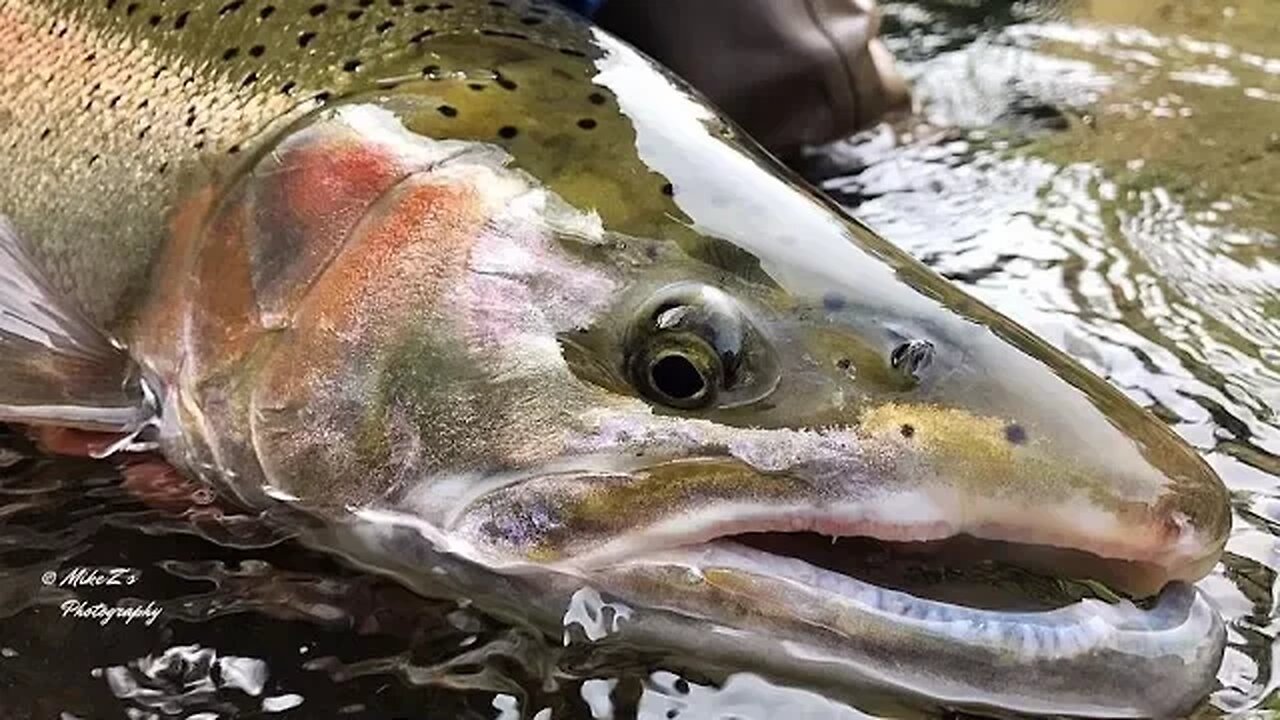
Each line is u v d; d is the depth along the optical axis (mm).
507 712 215
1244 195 406
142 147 281
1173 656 213
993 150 430
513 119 262
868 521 220
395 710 216
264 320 259
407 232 252
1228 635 229
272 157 266
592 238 245
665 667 223
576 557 230
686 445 227
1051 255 365
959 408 223
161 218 275
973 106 463
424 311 247
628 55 284
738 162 260
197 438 265
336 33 279
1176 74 493
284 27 281
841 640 218
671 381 231
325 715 215
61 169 291
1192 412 297
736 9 401
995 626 214
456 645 228
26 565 244
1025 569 223
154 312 274
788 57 405
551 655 226
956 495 217
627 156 257
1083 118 455
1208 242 377
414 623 232
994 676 213
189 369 267
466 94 267
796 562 223
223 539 252
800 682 219
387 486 245
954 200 397
